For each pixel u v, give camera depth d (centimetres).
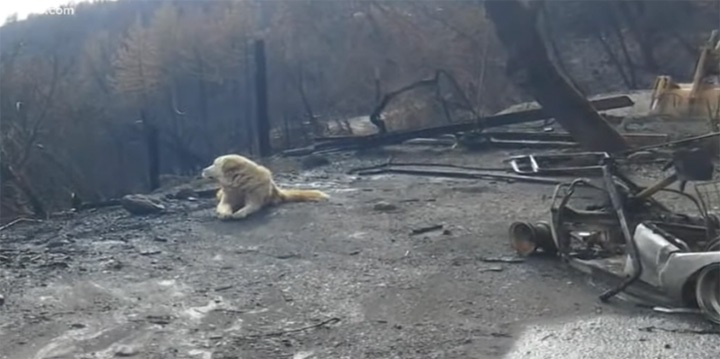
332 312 680
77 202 1584
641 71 4047
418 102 3061
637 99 2644
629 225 745
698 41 3928
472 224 1019
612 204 783
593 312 656
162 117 3941
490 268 804
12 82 3450
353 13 3959
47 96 3494
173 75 4009
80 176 3356
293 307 696
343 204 1182
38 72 3762
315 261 859
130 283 779
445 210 1121
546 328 622
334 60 4003
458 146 1820
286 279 787
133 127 3819
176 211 1180
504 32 1409
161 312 686
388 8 3809
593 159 1405
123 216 1161
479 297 708
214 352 588
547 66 1414
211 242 965
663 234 685
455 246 904
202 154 3953
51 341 616
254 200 1126
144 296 734
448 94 3191
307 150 1955
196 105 4009
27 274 812
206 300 720
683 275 634
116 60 4112
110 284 775
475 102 2911
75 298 727
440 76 2928
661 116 2038
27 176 2717
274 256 886
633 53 4144
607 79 3941
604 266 756
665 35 4084
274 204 1170
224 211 1104
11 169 2588
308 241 954
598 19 4219
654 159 1337
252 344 604
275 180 1470
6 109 3231
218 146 3966
